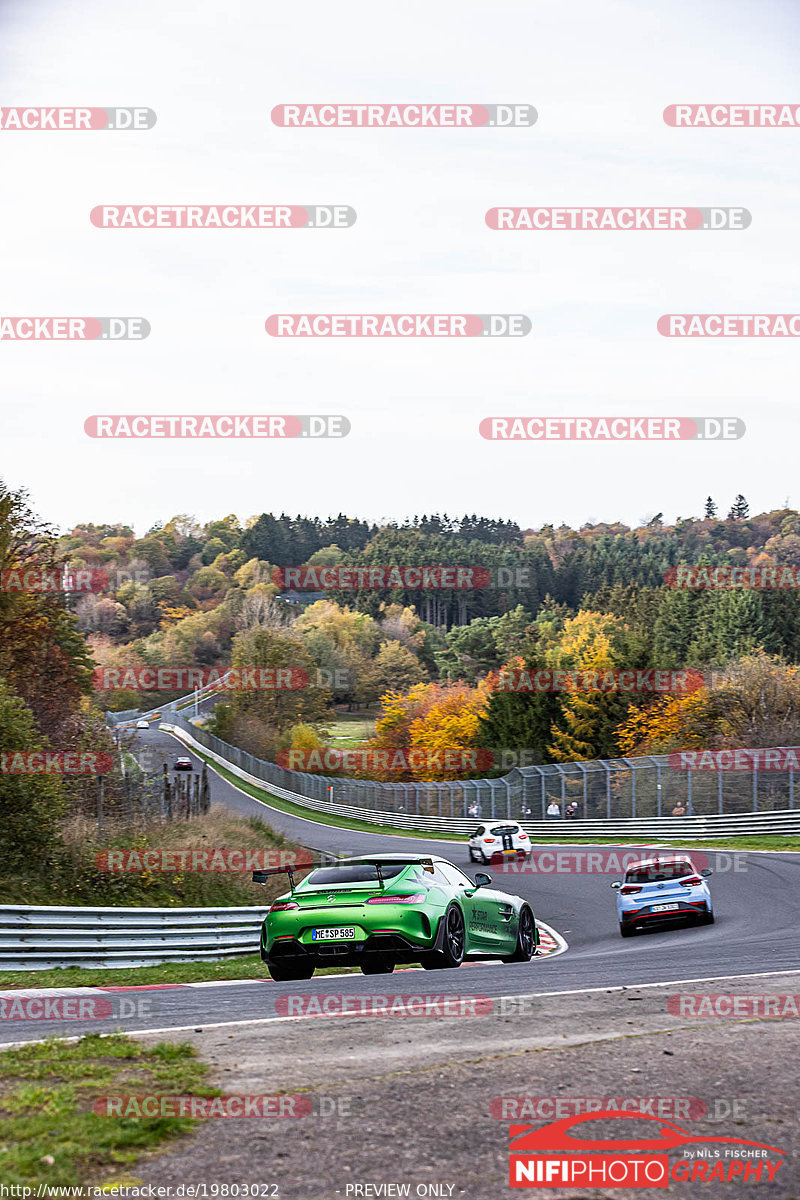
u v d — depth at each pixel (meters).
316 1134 11.66
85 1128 11.80
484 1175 10.57
